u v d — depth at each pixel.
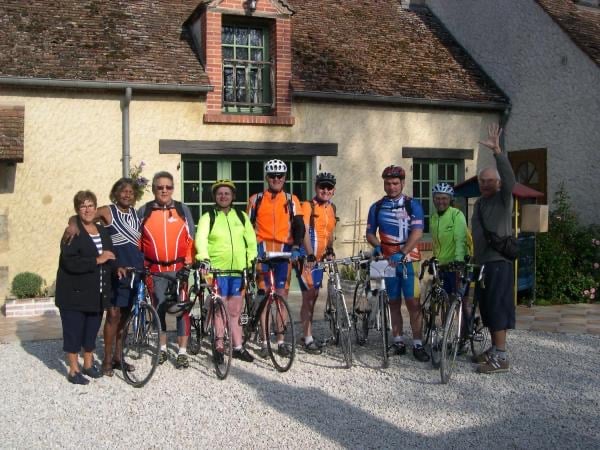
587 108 11.94
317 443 4.52
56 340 7.78
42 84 9.77
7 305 9.29
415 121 12.77
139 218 6.39
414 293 6.79
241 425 4.88
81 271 5.84
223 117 11.01
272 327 6.72
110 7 11.76
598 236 11.64
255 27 11.56
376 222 6.88
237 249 6.60
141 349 6.03
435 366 6.49
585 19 13.32
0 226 9.81
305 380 6.07
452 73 13.68
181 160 10.94
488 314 6.35
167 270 6.42
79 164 10.23
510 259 6.35
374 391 5.72
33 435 4.70
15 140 9.37
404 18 15.06
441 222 6.95
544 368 6.50
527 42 13.09
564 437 4.62
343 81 12.05
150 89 10.41
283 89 11.45
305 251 6.93
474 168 13.45
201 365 6.63
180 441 4.57
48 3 11.30
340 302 6.58
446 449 4.41
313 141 11.81
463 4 14.66
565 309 10.16
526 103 13.15
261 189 11.67
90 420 5.01
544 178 12.80
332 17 14.02
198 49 11.41
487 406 5.29
